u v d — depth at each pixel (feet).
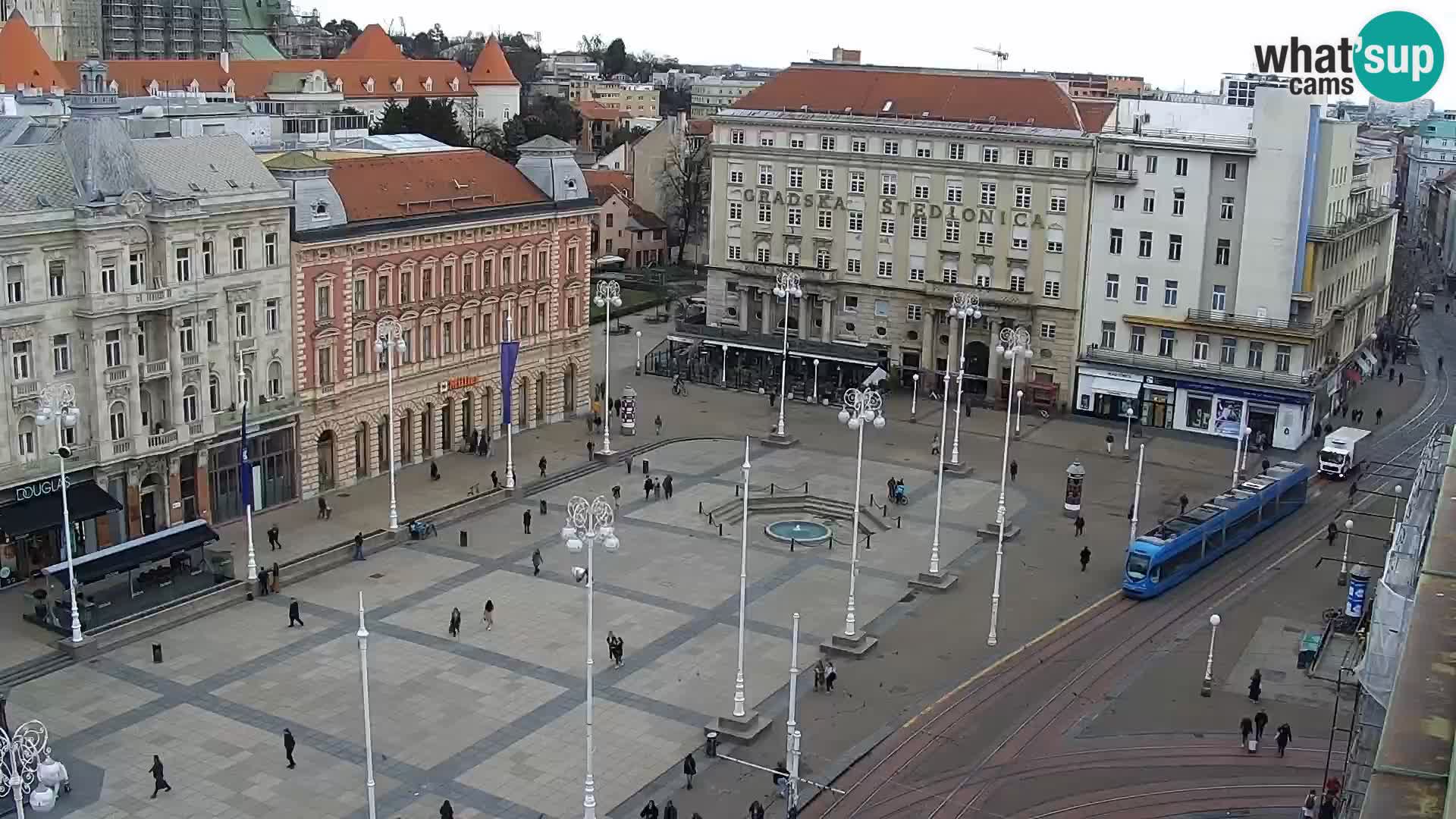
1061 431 454.81
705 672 264.31
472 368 407.03
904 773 226.58
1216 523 329.11
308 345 351.67
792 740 215.92
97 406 297.12
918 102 492.95
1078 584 317.22
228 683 252.83
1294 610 302.45
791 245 514.68
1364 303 504.02
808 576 318.24
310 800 212.23
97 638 264.52
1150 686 261.85
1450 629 120.26
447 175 404.57
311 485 358.84
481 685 255.29
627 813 211.82
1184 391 452.76
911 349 500.74
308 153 386.93
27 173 291.99
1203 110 442.09
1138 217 452.76
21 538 293.02
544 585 307.37
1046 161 463.42
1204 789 221.05
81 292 293.23
